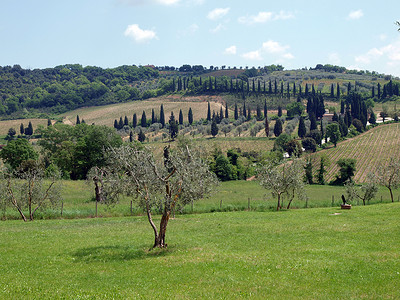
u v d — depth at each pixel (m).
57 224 45.97
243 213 53.88
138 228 41.50
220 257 25.92
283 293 18.33
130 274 22.91
